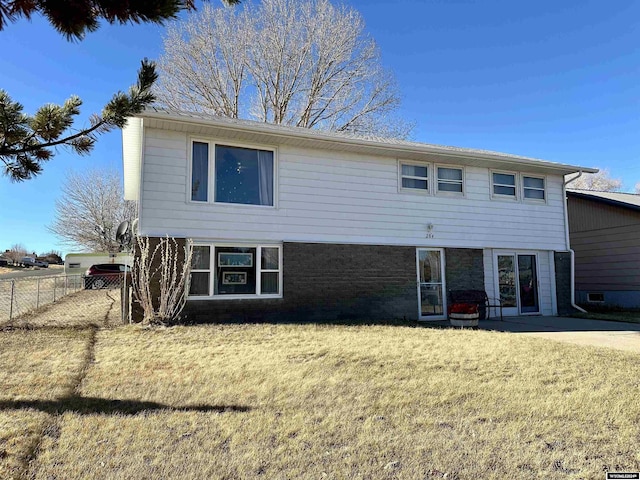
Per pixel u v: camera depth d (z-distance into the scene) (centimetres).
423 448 330
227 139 997
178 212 934
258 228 1002
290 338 759
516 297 1277
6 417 377
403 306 1124
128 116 392
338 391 465
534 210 1326
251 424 371
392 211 1143
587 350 688
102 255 2534
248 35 2275
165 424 369
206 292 948
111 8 297
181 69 2230
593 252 1587
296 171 1056
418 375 529
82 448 323
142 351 644
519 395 454
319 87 2388
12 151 362
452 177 1233
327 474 291
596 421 386
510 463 310
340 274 1068
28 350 636
